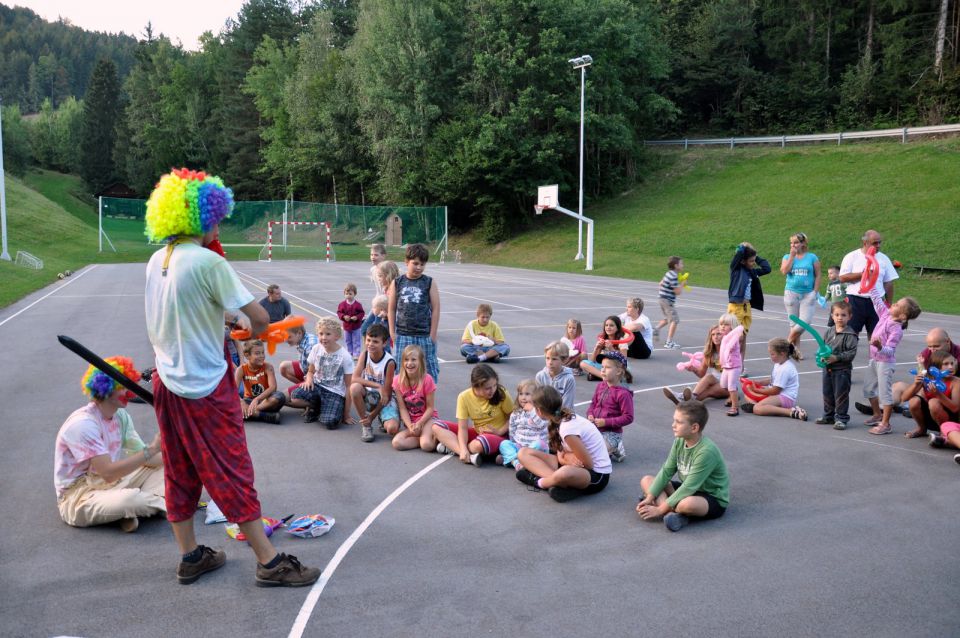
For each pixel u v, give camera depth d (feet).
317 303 60.34
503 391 19.84
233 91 220.23
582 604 11.93
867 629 11.24
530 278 93.25
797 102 167.84
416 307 21.85
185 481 12.06
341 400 23.11
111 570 12.96
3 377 29.96
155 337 11.34
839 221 100.22
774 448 21.30
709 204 126.11
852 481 18.40
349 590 12.31
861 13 166.91
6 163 275.59
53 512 15.70
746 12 175.32
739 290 34.86
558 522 15.60
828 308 61.05
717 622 11.39
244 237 160.76
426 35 146.82
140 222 146.41
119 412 15.72
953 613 11.77
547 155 136.77
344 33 234.58
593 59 140.46
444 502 16.67
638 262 106.01
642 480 16.65
